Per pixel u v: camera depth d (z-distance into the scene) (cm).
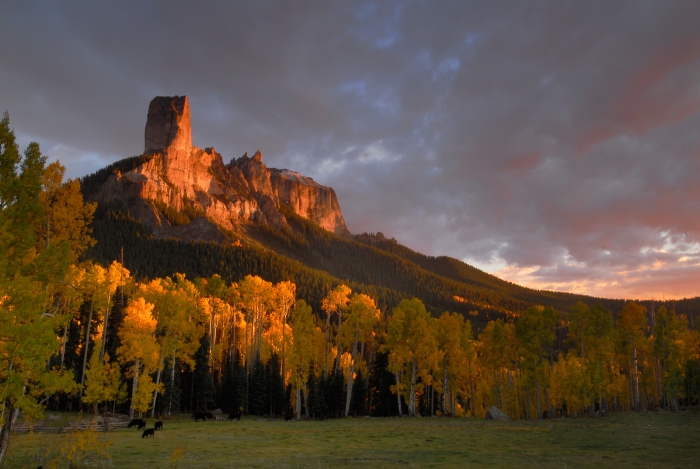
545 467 2070
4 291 1346
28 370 1363
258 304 7212
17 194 1742
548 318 5684
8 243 1631
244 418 5378
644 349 6462
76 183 2619
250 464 2162
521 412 6812
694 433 3359
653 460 2275
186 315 5503
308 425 4334
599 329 5912
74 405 4991
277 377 6325
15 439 2636
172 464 2075
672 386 5644
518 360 6150
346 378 7031
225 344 8456
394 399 6088
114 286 4950
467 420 4900
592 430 3641
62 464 2050
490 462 2234
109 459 2150
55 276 1698
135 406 4356
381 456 2455
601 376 5322
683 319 6122
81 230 2631
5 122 1784
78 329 5522
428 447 2822
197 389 6194
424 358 5328
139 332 4522
